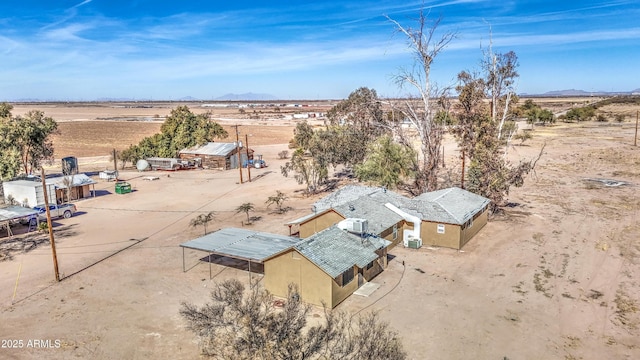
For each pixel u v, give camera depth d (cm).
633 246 3266
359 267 2428
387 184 4706
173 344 1967
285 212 4347
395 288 2564
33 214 3819
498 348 1928
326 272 2234
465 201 3631
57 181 5056
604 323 2148
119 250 3278
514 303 2361
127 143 10831
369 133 6288
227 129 14012
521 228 3747
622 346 1945
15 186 4528
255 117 19875
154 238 3578
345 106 8175
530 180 5869
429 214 3369
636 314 2236
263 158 8456
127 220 4172
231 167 7419
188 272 2817
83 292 2530
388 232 3212
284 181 6050
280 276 2430
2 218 3612
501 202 4272
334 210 3206
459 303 2362
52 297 2466
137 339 2012
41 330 2103
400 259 3055
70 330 2102
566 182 5706
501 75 5175
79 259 3086
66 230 3856
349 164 6069
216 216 4250
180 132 7950
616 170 6456
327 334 1577
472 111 4453
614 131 11312
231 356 1478
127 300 2419
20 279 2725
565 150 8400
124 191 5428
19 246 3400
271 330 1472
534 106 14925
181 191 5538
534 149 8562
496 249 3234
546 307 2314
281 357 1389
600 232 3612
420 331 2070
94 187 5800
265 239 2938
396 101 4794
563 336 2030
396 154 4716
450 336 2027
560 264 2922
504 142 4800
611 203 4575
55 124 6469
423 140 4559
